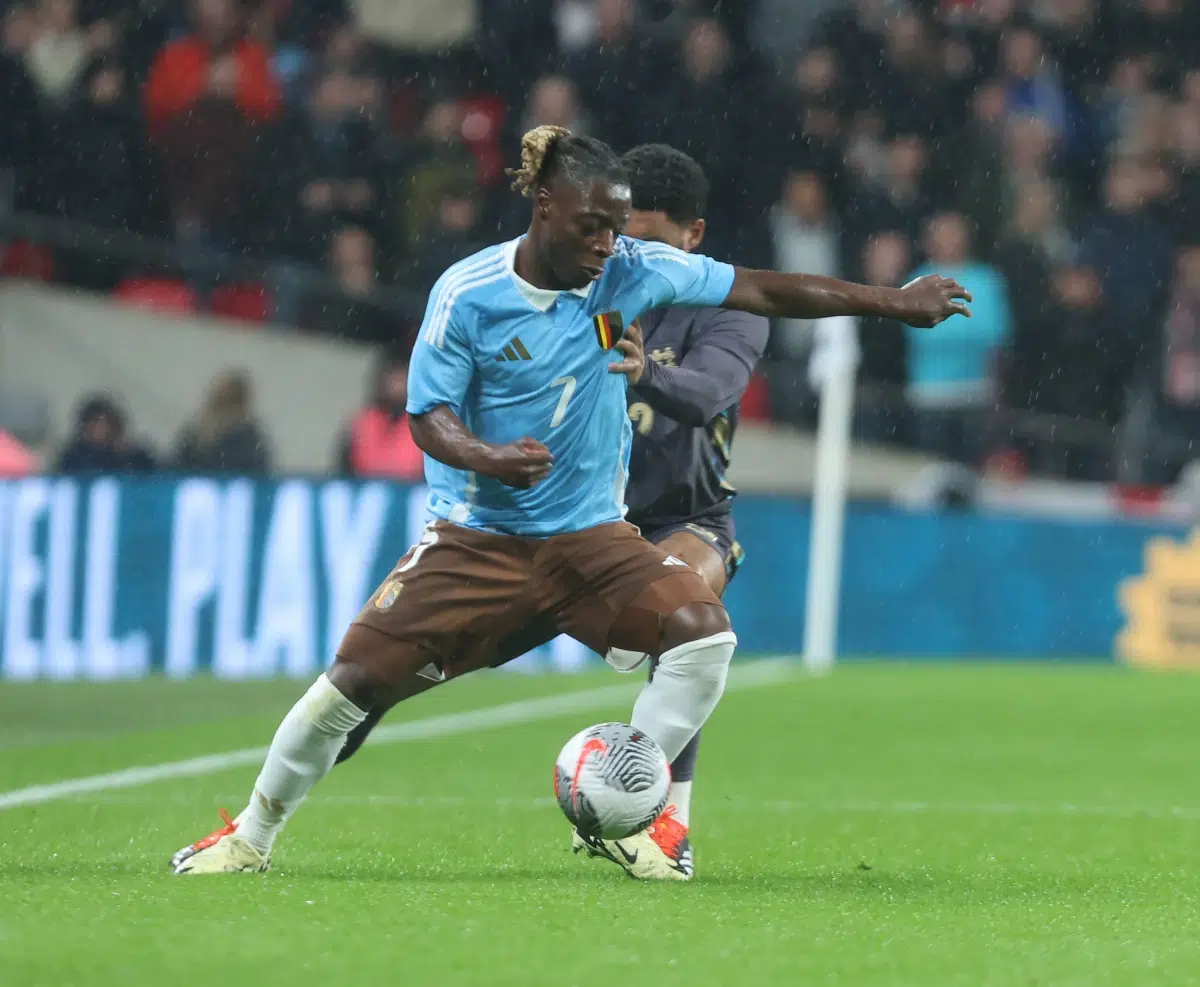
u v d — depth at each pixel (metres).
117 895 14.22
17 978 10.95
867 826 20.80
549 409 15.50
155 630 43.06
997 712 35.38
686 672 15.84
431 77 58.97
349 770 26.08
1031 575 47.66
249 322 50.75
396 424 47.84
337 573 43.22
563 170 14.72
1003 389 53.69
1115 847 19.08
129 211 54.56
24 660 42.72
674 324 18.03
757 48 60.38
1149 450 52.78
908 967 11.84
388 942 12.22
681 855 16.09
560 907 13.98
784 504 47.31
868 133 58.56
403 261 54.53
